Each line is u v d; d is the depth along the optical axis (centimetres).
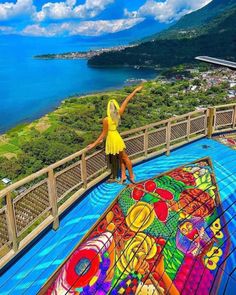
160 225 484
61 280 404
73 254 441
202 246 449
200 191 576
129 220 500
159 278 400
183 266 417
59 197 514
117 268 417
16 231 429
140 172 695
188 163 718
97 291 390
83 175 582
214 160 737
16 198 424
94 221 522
